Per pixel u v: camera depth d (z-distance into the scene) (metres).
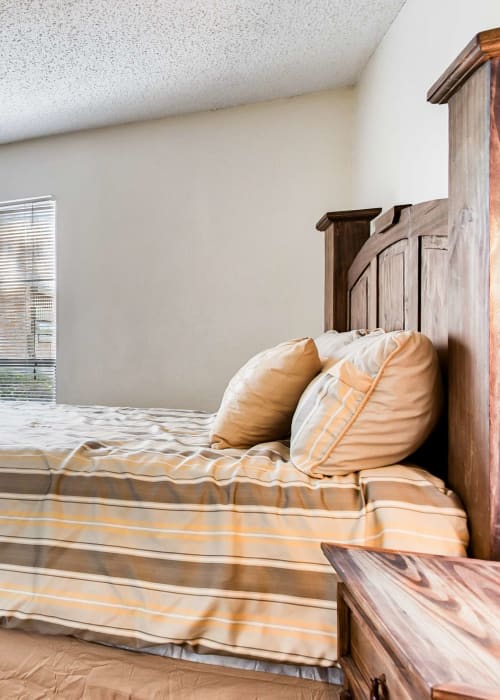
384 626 0.56
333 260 2.21
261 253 2.81
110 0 1.86
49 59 2.29
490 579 0.69
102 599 1.00
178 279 2.97
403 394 0.98
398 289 1.53
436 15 1.61
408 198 1.88
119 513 1.04
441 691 0.45
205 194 2.90
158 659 0.98
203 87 2.60
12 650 1.04
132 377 3.07
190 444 1.41
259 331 2.83
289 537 0.94
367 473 1.00
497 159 0.83
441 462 1.14
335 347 1.58
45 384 3.31
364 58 2.36
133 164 3.04
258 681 0.94
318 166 2.71
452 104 0.98
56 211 3.23
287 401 1.31
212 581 0.95
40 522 1.08
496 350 0.83
